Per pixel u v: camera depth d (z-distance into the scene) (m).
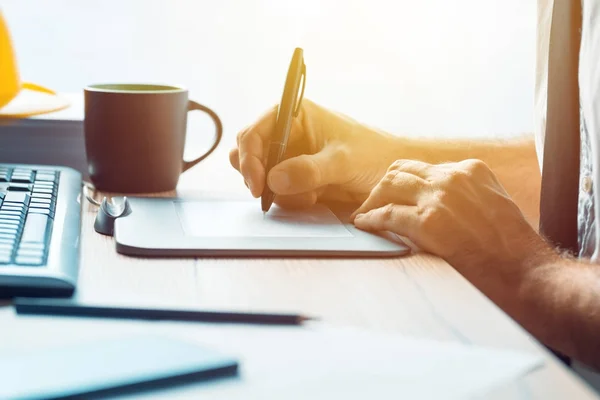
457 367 0.40
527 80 1.49
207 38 1.44
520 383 0.38
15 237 0.54
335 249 0.63
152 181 0.83
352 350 0.42
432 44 1.47
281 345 0.42
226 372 0.38
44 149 0.90
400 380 0.38
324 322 0.47
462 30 1.47
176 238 0.64
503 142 1.11
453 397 0.36
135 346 0.40
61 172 0.81
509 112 1.51
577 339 0.66
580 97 0.89
